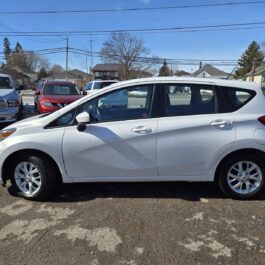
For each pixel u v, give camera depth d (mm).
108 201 4605
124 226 3893
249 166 4555
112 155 4461
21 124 4695
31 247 3465
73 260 3240
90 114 4523
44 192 4574
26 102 25203
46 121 4543
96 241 3574
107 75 82875
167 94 4512
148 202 4562
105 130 4438
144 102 4523
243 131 4383
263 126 4414
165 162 4461
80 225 3924
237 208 4355
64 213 4246
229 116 4430
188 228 3836
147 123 4430
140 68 63531
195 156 4438
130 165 4480
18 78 75875
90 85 22531
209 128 4398
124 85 4559
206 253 3338
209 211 4270
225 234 3695
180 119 4430
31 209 4375
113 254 3336
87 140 4434
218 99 4488
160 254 3330
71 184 5215
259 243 3514
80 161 4492
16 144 4473
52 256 3305
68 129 4484
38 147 4445
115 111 4535
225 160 4523
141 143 4422
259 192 4586
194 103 4508
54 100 11641
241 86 4539
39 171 4539
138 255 3316
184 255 3311
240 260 3221
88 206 4449
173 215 4160
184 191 4934
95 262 3209
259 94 4531
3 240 3604
